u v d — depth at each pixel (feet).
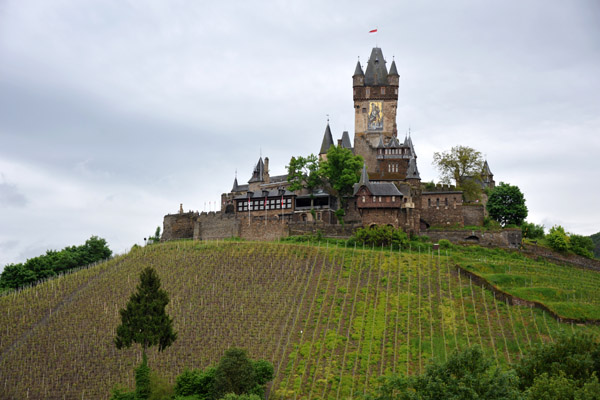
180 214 466.29
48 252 469.98
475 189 464.65
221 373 239.50
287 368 265.34
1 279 427.33
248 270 358.84
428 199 434.71
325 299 318.04
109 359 292.20
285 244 385.70
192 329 305.32
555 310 287.28
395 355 266.77
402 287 323.78
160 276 364.17
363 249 371.35
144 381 251.39
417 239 398.62
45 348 307.37
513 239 393.29
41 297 359.25
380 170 496.23
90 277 380.17
